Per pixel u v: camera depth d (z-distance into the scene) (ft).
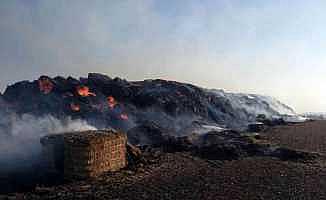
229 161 117.91
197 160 118.93
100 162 100.01
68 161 98.48
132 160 115.75
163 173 102.58
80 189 88.89
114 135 106.52
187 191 86.99
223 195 84.38
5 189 92.43
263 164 113.80
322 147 143.84
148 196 83.56
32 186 94.89
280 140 158.10
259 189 88.84
